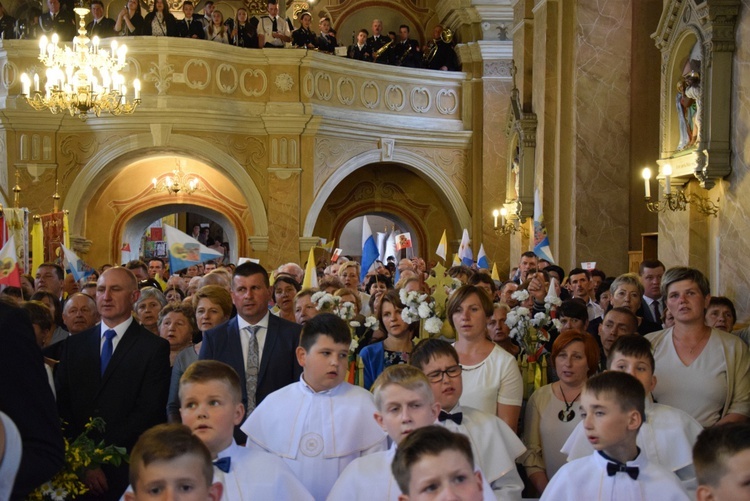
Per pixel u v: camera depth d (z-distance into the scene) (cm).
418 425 347
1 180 1684
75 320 644
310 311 648
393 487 363
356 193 2056
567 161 1366
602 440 362
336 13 2117
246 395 519
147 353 519
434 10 2153
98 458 388
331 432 427
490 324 619
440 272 657
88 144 1697
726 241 875
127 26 1709
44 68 1678
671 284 521
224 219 2008
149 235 2453
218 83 1703
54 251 1348
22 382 247
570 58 1366
